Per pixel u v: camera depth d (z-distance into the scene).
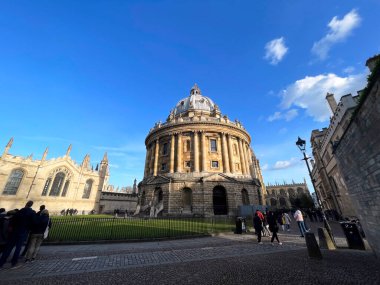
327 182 38.78
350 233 11.35
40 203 54.84
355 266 7.68
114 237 15.55
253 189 42.66
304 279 6.61
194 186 37.66
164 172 43.03
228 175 40.75
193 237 16.67
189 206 37.25
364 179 8.52
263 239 15.55
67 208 59.34
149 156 50.66
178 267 8.56
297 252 10.69
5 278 7.30
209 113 57.84
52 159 59.69
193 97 62.84
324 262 8.45
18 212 9.18
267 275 7.17
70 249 12.42
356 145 8.46
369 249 10.72
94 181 68.75
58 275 7.65
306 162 14.01
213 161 42.62
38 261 9.63
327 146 32.50
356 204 10.38
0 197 49.62
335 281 6.30
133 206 79.62
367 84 6.24
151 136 50.19
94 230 18.80
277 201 108.50
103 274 7.75
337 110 23.91
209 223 25.08
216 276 7.29
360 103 7.04
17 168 53.59
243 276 7.18
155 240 15.34
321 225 25.45
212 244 13.86
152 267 8.62
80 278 7.31
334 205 37.34
